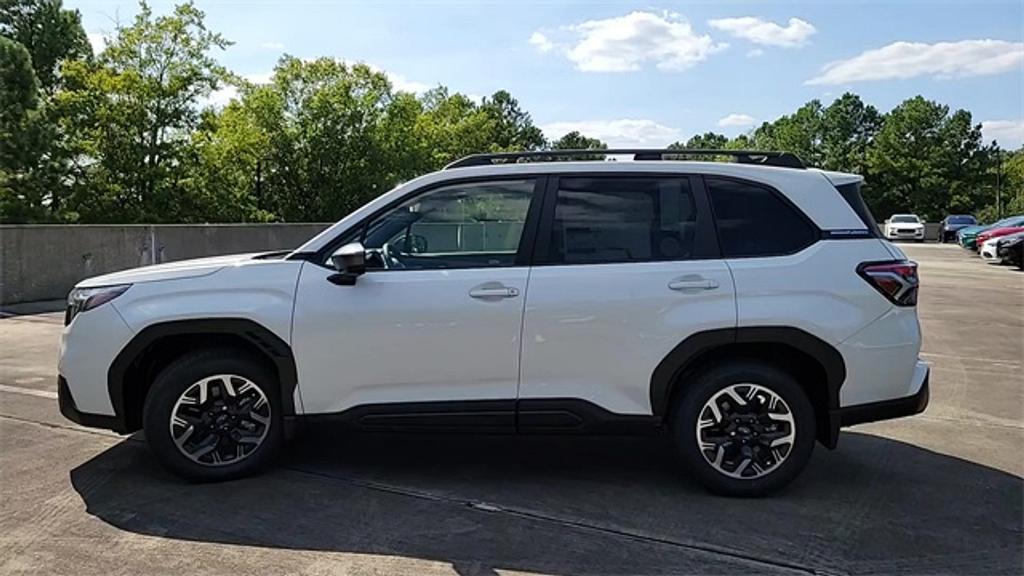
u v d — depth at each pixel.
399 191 4.65
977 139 69.25
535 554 3.71
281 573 3.50
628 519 4.14
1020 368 8.29
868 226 4.55
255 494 4.45
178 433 4.55
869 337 4.38
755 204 4.55
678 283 4.37
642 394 4.41
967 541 3.91
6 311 12.42
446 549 3.76
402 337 4.41
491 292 4.38
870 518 4.18
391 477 4.76
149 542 3.81
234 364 4.55
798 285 4.37
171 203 33.81
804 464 4.44
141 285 4.58
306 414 4.51
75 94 31.55
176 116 33.28
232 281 4.54
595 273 4.41
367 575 3.48
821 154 83.81
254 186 39.69
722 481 4.44
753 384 4.41
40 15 36.31
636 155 4.79
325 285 4.47
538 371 4.40
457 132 61.66
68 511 4.18
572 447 5.39
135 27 33.03
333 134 39.62
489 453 5.25
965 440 5.65
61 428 5.73
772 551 3.77
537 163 4.68
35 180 28.81
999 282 18.59
